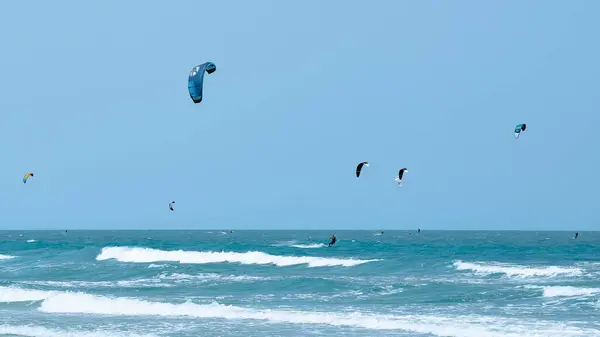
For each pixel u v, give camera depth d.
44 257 94.94
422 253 102.44
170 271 67.75
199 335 32.44
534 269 62.94
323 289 51.47
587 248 117.44
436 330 33.00
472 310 40.34
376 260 77.00
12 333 33.53
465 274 64.00
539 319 36.38
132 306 41.06
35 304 43.19
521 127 47.47
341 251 108.19
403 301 45.03
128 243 156.12
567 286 50.31
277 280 55.91
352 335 32.16
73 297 43.41
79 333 33.12
